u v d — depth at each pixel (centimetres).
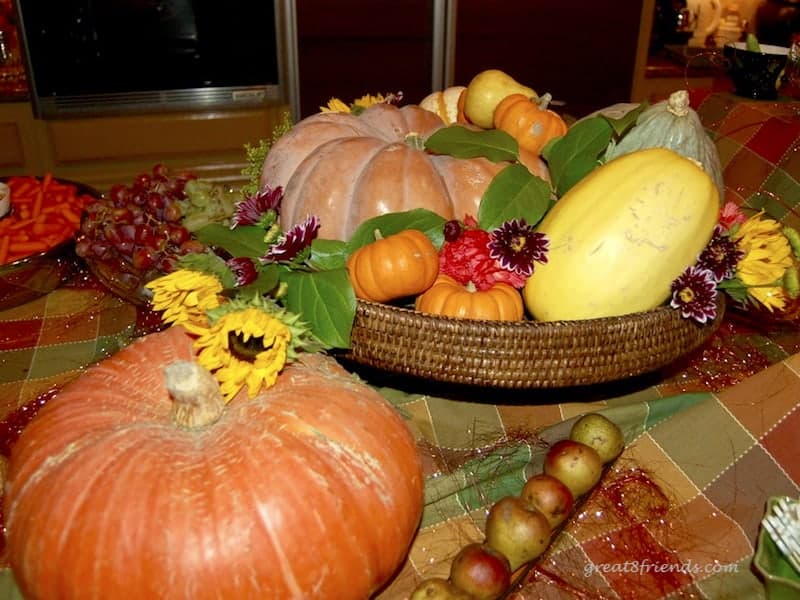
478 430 72
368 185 73
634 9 244
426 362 61
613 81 253
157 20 197
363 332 62
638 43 248
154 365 55
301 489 46
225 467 46
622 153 77
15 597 51
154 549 43
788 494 60
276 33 208
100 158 207
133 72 201
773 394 65
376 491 48
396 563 50
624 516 60
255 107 215
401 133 87
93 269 81
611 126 78
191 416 49
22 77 202
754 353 85
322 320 60
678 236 66
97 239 79
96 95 200
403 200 73
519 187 72
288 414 49
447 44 230
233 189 103
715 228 69
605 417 65
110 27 194
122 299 86
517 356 60
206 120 211
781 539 50
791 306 82
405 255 65
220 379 50
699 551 57
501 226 69
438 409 74
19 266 80
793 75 125
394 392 76
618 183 68
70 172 206
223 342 49
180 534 44
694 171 68
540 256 67
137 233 77
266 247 69
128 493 45
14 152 201
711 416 65
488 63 240
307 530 45
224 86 209
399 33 227
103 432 49
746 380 66
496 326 59
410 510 51
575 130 78
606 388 79
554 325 60
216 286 59
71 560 44
